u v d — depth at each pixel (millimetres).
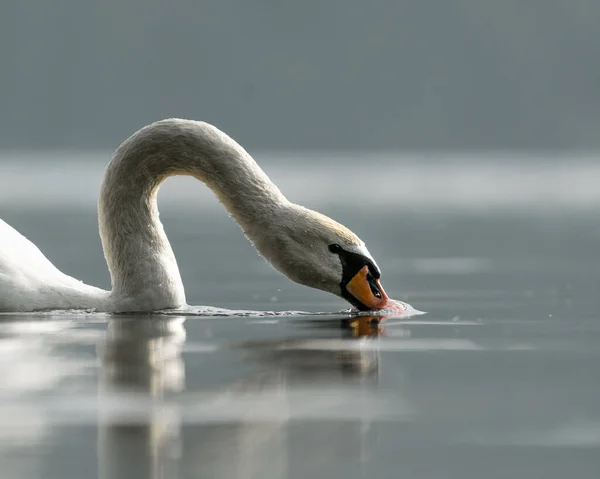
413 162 81875
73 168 70688
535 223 29125
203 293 15039
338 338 10727
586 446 6930
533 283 16078
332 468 6473
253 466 6465
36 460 6566
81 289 12703
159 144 12719
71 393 8156
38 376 8758
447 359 9609
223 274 17719
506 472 6457
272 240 12422
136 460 6559
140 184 12742
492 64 109000
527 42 107875
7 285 12344
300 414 7602
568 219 30531
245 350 9961
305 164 78562
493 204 37812
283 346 10203
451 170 67812
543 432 7230
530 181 54938
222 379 8648
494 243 23609
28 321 11750
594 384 8578
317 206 36062
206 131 12742
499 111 108750
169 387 8375
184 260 20297
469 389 8406
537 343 10500
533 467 6539
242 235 26516
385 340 10641
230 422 7371
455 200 40125
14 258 12617
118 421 7391
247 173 12594
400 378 8773
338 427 7297
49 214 32281
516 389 8414
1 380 8609
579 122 107438
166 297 12695
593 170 66188
